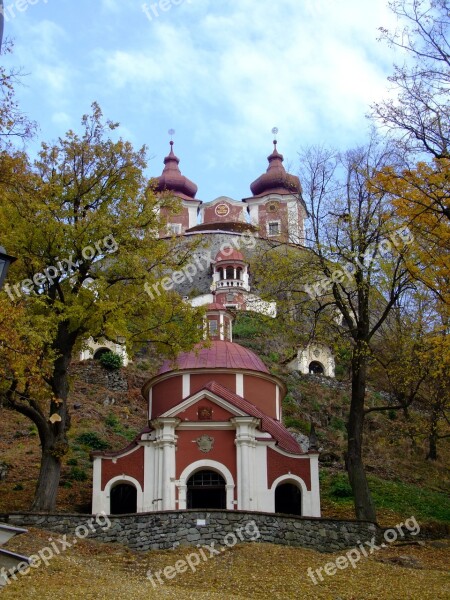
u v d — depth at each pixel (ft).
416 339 105.19
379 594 64.08
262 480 104.32
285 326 99.86
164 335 95.09
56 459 89.40
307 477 105.29
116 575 70.08
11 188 89.71
